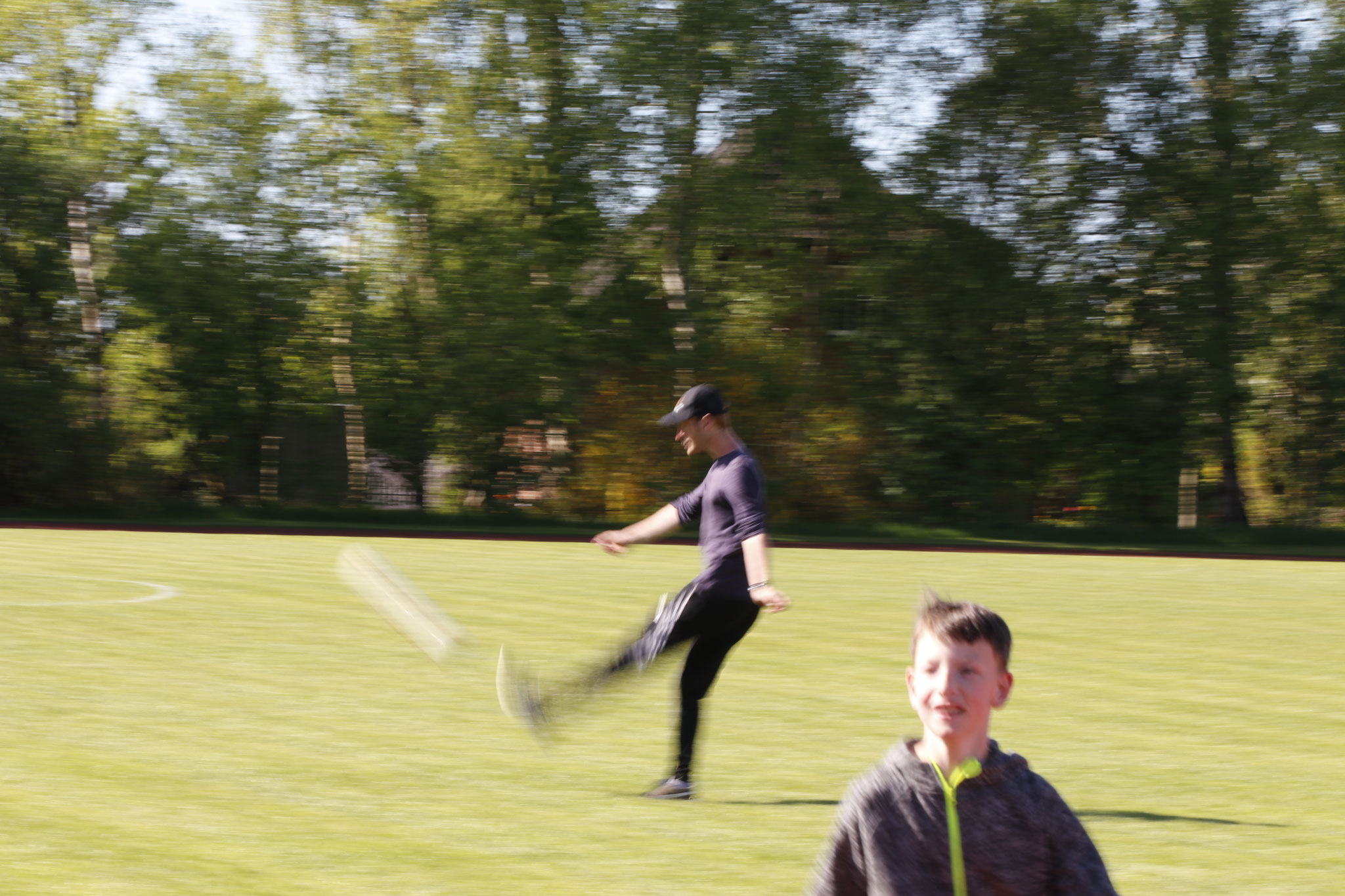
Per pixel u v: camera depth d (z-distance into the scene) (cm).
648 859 506
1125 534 3178
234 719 756
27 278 3209
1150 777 661
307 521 3184
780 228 3300
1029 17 3312
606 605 1362
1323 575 2011
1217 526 3312
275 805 573
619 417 3316
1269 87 3319
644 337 3303
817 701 857
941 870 269
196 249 3259
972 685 269
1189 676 983
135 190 3288
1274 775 667
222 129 3275
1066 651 1112
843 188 3288
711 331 3322
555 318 3294
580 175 3288
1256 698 891
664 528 625
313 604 1299
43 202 3186
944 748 273
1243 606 1495
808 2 3275
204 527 2786
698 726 610
